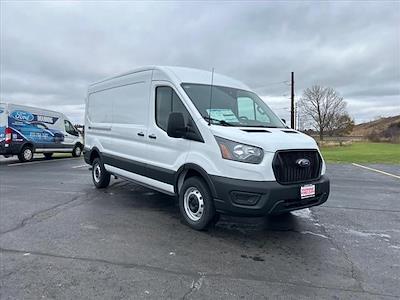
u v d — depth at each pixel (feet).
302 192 15.40
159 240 15.88
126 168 23.48
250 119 18.76
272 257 14.01
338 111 216.33
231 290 11.18
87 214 20.30
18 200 24.08
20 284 11.43
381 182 35.27
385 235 17.03
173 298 10.64
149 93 20.92
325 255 14.28
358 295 10.93
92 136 28.99
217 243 15.58
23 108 54.29
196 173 17.58
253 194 14.87
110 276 12.08
